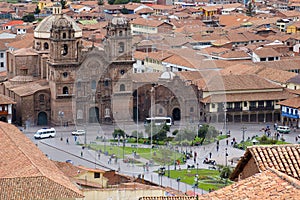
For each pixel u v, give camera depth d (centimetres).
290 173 11931
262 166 12081
